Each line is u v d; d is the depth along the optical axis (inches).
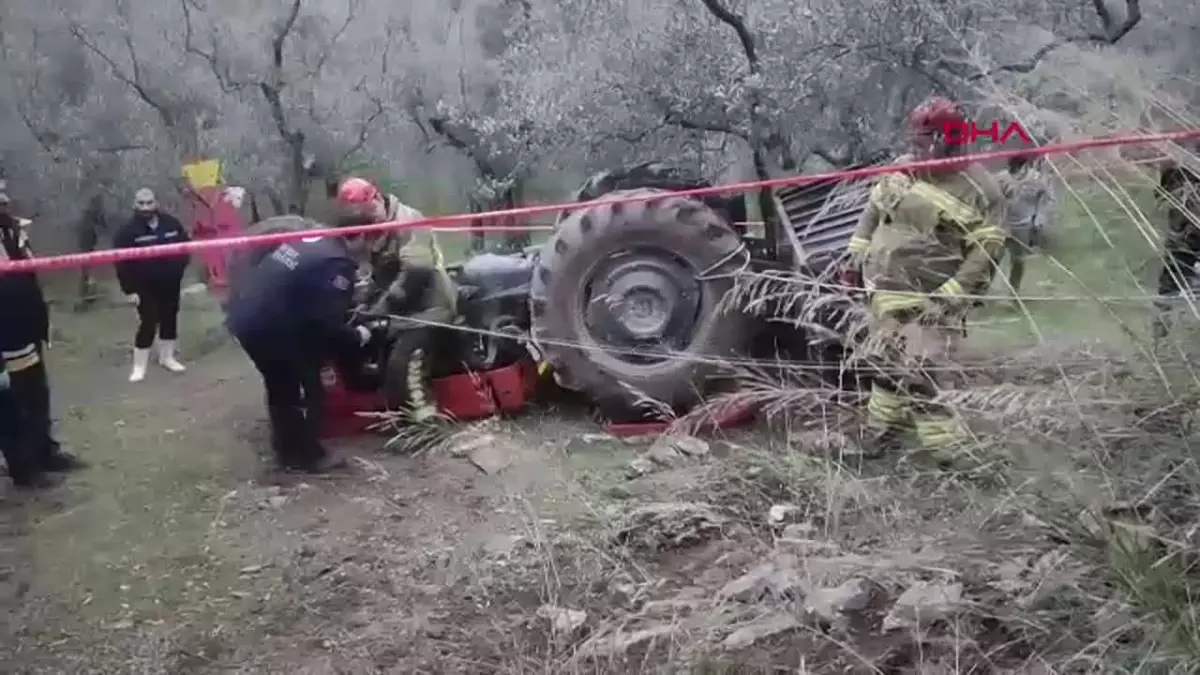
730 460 151.5
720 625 101.7
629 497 146.0
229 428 205.6
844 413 139.5
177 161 395.5
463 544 136.0
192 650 114.8
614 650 102.0
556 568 125.9
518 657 106.6
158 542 145.9
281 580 131.5
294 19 374.3
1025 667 86.9
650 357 184.2
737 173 270.8
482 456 173.2
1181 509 89.7
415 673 106.6
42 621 122.6
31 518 157.9
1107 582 88.6
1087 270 109.4
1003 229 132.6
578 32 289.9
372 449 185.3
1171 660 78.5
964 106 164.9
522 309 200.7
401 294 187.9
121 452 191.9
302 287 165.2
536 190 299.7
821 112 248.5
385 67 364.8
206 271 356.2
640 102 266.7
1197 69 136.9
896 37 228.8
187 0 391.2
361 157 372.8
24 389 172.7
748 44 252.7
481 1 348.5
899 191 142.8
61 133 399.9
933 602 95.7
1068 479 94.3
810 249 175.9
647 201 183.3
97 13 399.5
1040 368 106.0
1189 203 100.3
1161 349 97.3
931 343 119.6
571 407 201.2
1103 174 104.0
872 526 117.3
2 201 173.0
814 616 101.1
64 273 393.1
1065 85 113.7
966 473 106.0
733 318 180.7
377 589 127.5
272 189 381.4
